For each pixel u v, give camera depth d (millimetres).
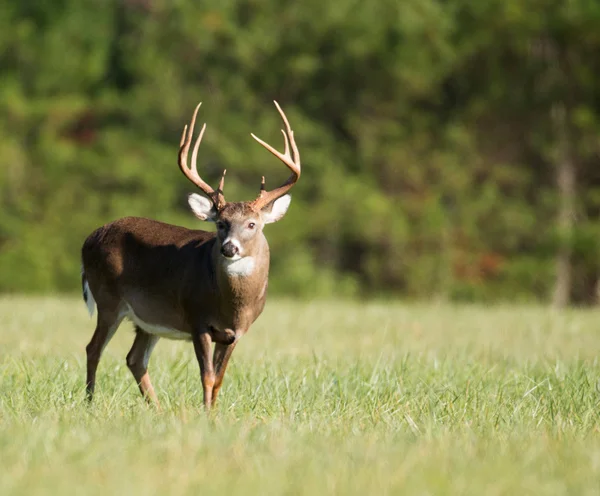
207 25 52094
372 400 12758
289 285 49781
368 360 16672
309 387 13602
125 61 53281
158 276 13781
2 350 18203
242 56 52125
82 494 7781
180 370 14602
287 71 53000
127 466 8680
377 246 52406
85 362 15812
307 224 50594
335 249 53125
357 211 50281
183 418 10922
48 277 48875
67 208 50250
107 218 50094
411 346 20578
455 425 11211
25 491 7840
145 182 50250
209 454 9258
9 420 10812
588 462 9219
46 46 52906
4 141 50344
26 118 51312
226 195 50094
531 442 10047
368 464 8938
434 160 53344
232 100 52625
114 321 14328
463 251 53094
